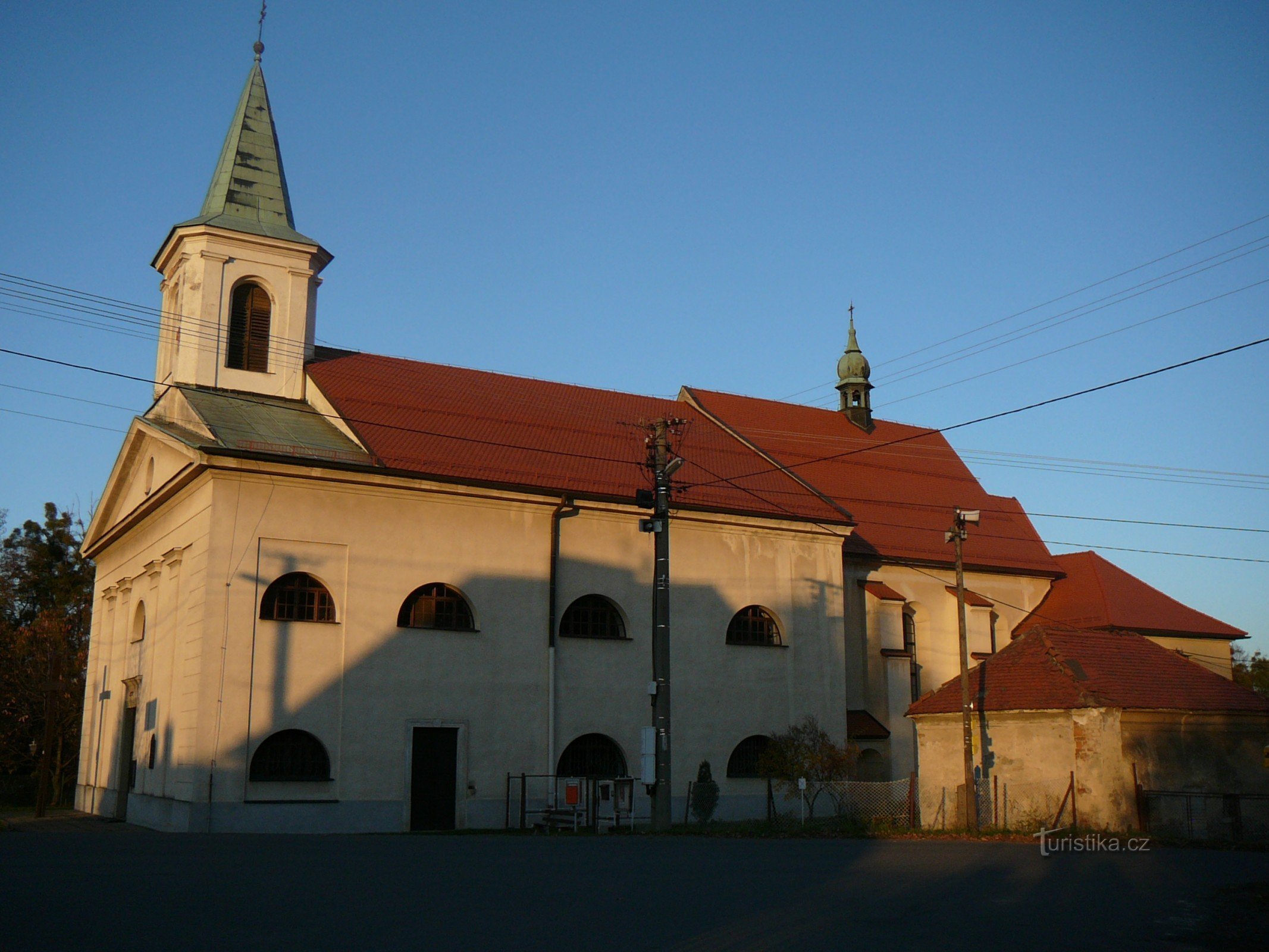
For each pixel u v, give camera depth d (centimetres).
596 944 1064
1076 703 2878
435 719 3162
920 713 3225
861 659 4341
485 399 3891
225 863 1756
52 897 1323
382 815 3031
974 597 4706
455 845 2292
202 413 3225
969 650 4644
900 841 2603
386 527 3191
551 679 3369
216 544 2930
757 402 5044
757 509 3900
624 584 3603
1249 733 3066
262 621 2961
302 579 3069
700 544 3800
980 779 3067
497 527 3381
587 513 3562
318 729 2991
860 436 5178
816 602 4012
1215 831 2878
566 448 3772
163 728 3120
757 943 1082
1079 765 2864
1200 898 1483
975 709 3091
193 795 2789
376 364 3888
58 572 6341
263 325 3672
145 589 3531
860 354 5369
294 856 1919
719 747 3672
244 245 3647
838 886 1554
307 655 3008
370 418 3428
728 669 3753
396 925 1161
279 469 3017
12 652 5556
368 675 3086
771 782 3666
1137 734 2894
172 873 1582
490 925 1167
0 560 6278
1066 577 5156
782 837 2811
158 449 3522
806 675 3928
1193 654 5016
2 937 1053
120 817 3525
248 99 3903
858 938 1120
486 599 3319
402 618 3195
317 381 3591
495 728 3256
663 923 1200
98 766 3922
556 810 3128
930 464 5269
